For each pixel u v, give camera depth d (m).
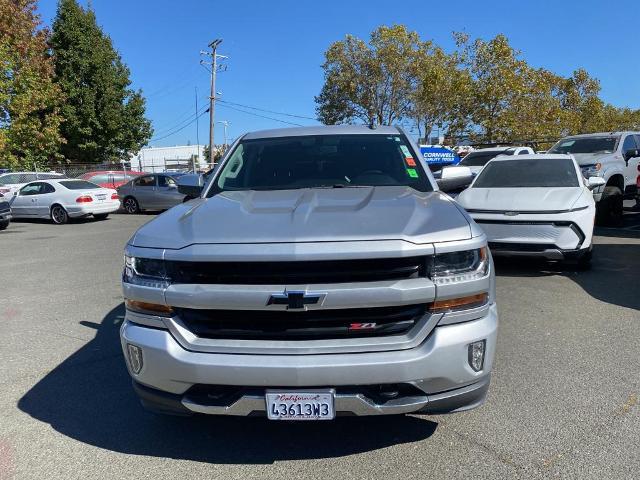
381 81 39.59
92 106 33.44
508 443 3.11
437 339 2.62
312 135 4.55
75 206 16.89
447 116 28.31
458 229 2.78
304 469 2.92
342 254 2.55
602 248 9.33
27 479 2.89
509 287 6.74
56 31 32.59
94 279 7.95
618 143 12.96
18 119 23.12
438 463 2.93
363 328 2.63
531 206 7.18
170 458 3.06
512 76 25.77
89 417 3.58
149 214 19.83
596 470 2.82
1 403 3.80
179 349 2.70
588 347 4.60
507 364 4.25
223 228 2.83
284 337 2.66
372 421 3.40
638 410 3.46
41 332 5.41
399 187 3.78
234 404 2.66
